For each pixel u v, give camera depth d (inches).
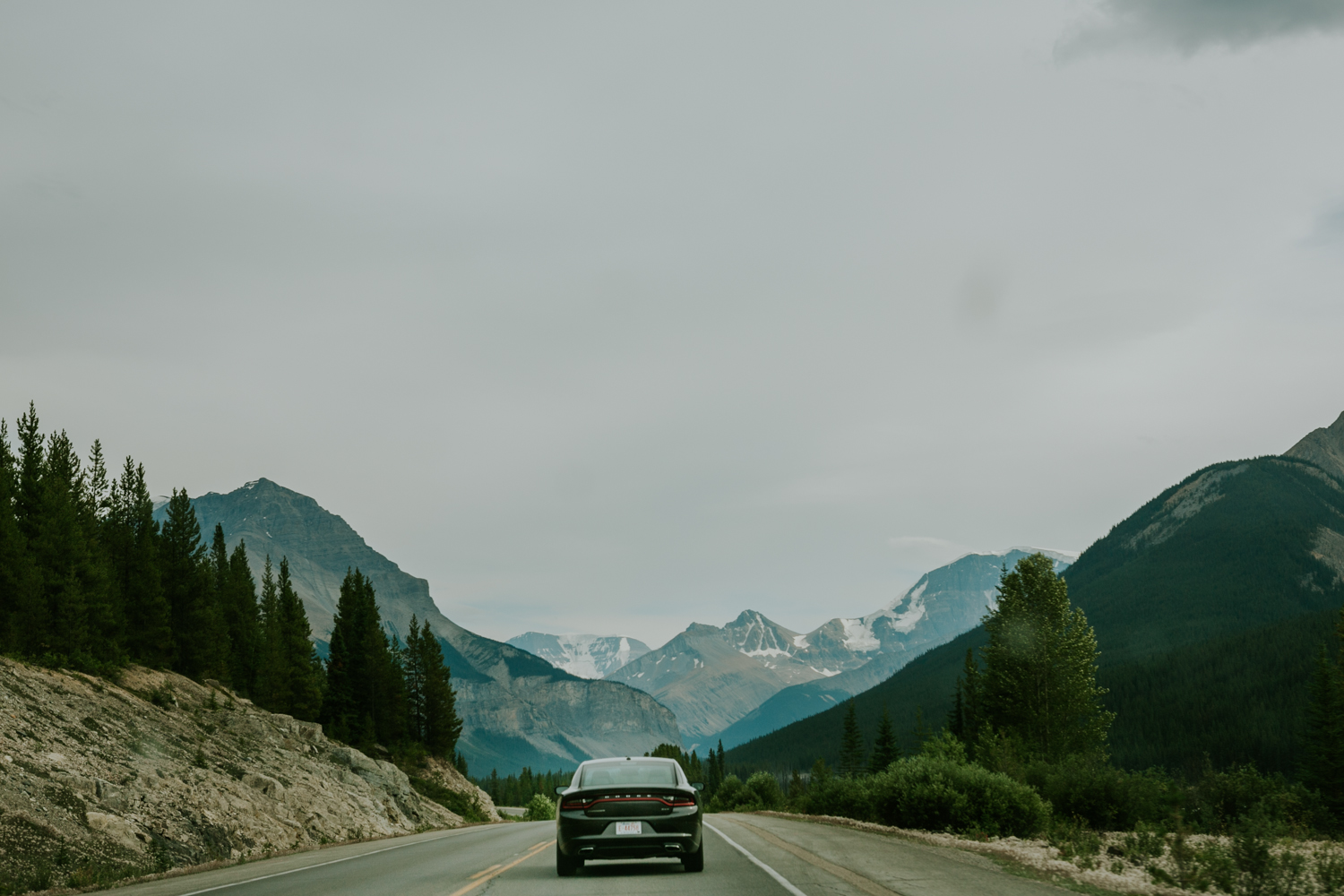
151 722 1502.2
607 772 614.2
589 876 574.2
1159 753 5634.8
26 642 1583.4
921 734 3331.7
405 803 2422.5
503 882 559.5
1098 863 654.5
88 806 873.5
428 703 4276.6
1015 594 2174.0
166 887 654.5
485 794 4060.0
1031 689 2097.7
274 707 2886.3
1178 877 561.3
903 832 918.4
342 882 616.7
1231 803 1205.7
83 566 1868.8
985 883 496.7
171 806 1026.1
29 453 1972.2
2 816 756.0
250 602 3427.7
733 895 462.3
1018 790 945.5
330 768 2079.2
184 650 2442.2
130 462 2632.9
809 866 586.2
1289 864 555.8
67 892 660.7
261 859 973.2
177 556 2534.5
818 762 3353.8
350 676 3742.6
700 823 581.0
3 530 1632.6
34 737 1040.2
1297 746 5167.3
